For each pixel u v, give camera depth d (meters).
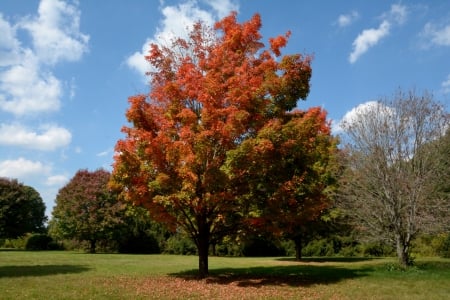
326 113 21.03
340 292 13.40
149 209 15.88
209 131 14.24
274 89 15.33
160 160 15.08
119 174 15.42
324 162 24.00
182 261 28.95
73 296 12.49
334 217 27.39
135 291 13.54
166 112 16.19
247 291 13.65
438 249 29.80
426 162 18.89
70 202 44.38
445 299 12.19
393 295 12.82
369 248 35.88
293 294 13.09
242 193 15.70
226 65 16.17
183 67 16.30
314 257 35.31
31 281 15.91
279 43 16.86
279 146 14.80
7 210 53.12
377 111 19.92
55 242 53.38
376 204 19.22
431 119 19.33
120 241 46.78
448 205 18.23
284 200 15.66
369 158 19.39
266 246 40.66
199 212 16.36
